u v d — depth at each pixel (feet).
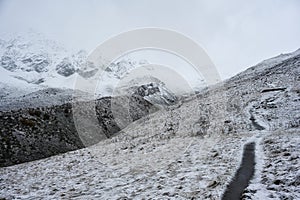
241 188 30.53
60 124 111.75
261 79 161.27
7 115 106.22
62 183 44.57
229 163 40.83
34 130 102.89
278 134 57.00
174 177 38.01
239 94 133.18
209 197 29.09
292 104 89.20
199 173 38.04
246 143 53.36
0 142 88.53
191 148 56.44
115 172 46.91
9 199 38.09
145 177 40.55
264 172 34.47
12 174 57.88
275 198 26.53
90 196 34.99
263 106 96.94
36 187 43.98
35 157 89.76
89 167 54.34
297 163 34.63
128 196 32.83
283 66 187.01
